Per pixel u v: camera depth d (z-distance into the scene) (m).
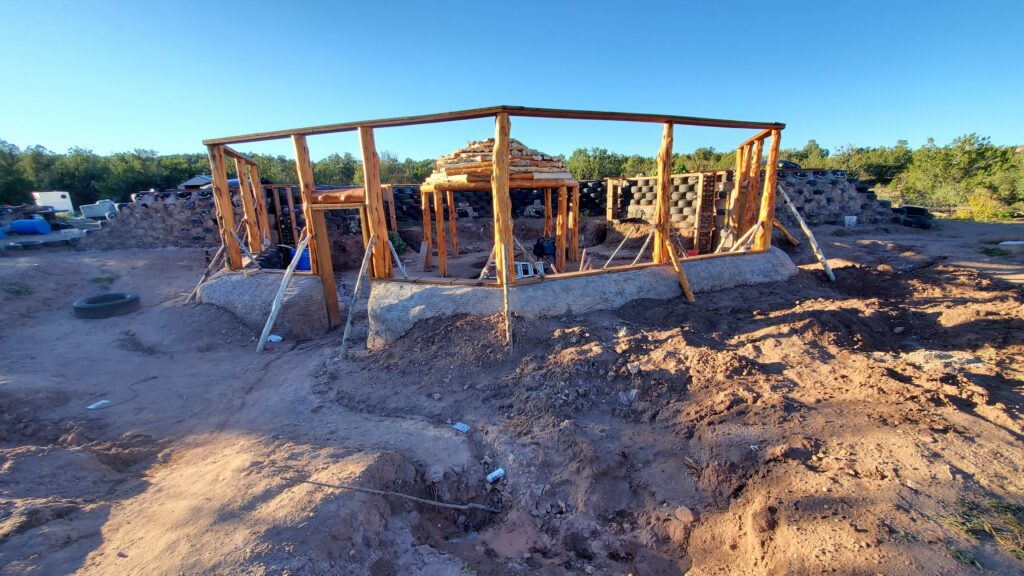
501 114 6.13
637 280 7.81
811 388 4.80
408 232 19.91
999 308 6.73
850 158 38.91
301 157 8.12
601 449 4.23
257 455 4.31
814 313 6.64
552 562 3.48
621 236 17.28
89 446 4.56
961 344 5.94
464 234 20.70
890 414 4.10
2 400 5.16
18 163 38.66
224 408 5.65
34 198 35.25
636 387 5.16
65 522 3.21
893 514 2.95
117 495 3.72
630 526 3.66
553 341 6.16
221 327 8.58
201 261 14.03
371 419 5.23
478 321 6.56
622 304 7.43
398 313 7.08
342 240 16.17
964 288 8.25
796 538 2.91
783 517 3.11
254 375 6.64
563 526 3.74
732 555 3.15
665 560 3.33
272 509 3.31
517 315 6.57
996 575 2.48
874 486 3.24
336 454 4.29
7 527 3.00
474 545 3.68
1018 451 3.51
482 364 5.93
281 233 16.55
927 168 28.91
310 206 8.30
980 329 6.18
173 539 3.01
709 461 3.92
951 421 3.95
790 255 12.32
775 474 3.57
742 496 3.54
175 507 3.41
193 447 4.72
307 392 6.00
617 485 3.96
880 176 37.16
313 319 8.59
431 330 6.70
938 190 26.81
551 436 4.50
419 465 4.32
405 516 3.81
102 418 5.34
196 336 8.30
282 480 3.74
